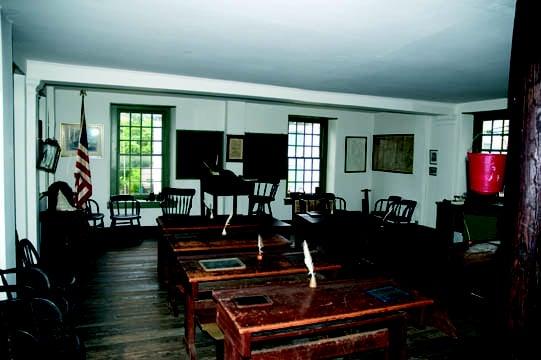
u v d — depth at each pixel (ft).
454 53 12.63
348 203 31.22
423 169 27.04
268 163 28.32
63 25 10.44
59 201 18.40
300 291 8.77
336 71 15.76
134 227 23.62
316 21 9.76
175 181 25.82
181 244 13.39
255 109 27.73
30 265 9.87
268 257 11.70
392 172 29.73
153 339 11.31
